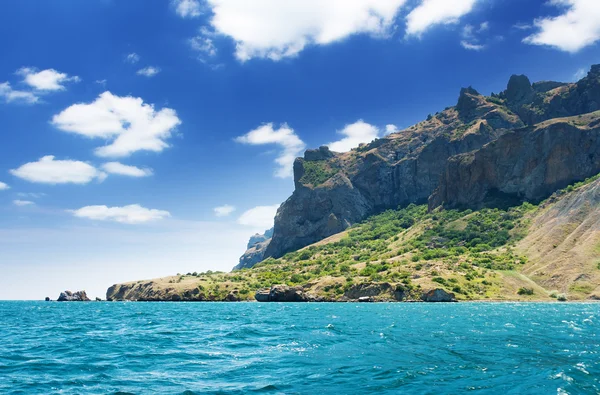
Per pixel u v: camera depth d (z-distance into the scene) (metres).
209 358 36.09
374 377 27.89
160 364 33.69
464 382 26.12
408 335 49.97
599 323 64.62
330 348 40.41
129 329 62.84
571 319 73.19
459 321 69.56
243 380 27.81
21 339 50.75
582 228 190.00
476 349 38.81
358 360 33.94
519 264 190.25
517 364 31.41
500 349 38.66
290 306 139.50
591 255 169.62
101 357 37.16
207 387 26.12
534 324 63.34
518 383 25.55
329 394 24.09
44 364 34.00
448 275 173.50
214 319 81.50
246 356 36.75
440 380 26.75
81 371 31.23
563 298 154.12
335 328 58.84
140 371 31.12
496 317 78.81
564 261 173.25
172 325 68.94
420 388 24.92
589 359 33.12
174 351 40.09
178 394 24.58
